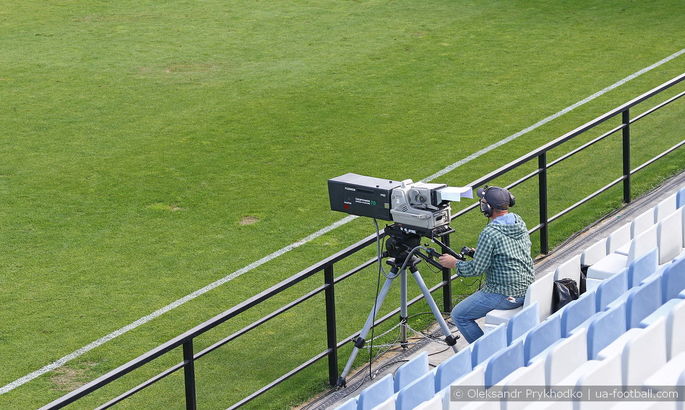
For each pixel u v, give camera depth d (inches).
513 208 1485.0
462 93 2052.2
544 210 1235.2
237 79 2167.8
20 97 2081.7
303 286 1304.1
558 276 940.6
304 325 1197.1
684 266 874.1
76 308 1258.0
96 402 1058.7
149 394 1071.6
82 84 2151.8
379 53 2311.8
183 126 1910.7
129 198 1598.2
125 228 1489.9
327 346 1104.8
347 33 2463.1
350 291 1272.1
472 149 1771.7
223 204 1568.7
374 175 1679.4
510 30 2447.1
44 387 1086.4
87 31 2511.1
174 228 1489.9
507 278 903.7
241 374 1093.8
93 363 1133.1
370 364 997.2
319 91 2081.7
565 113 1921.8
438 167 1702.8
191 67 2249.0
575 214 1402.6
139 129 1898.4
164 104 2030.0
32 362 1135.6
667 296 864.3
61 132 1893.5
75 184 1656.0
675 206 1115.3
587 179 1561.3
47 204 1581.0
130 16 2632.9
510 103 1987.0
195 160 1747.0
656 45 2297.0
